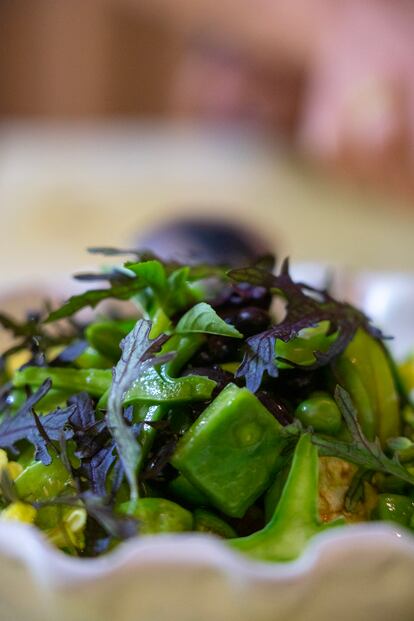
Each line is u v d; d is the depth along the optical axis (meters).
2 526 0.17
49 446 0.21
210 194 0.60
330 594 0.18
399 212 0.59
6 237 0.52
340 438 0.21
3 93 0.94
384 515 0.21
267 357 0.21
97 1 0.88
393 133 0.65
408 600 0.18
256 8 0.79
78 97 0.93
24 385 0.23
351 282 0.35
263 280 0.23
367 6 0.71
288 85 0.79
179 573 0.17
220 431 0.20
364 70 0.69
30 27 0.91
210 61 0.82
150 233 0.46
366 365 0.23
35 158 0.65
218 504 0.20
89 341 0.24
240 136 0.71
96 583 0.17
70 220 0.55
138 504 0.19
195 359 0.22
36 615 0.19
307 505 0.19
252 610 0.17
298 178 0.64
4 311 0.32
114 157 0.66
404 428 0.24
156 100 0.92
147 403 0.21
